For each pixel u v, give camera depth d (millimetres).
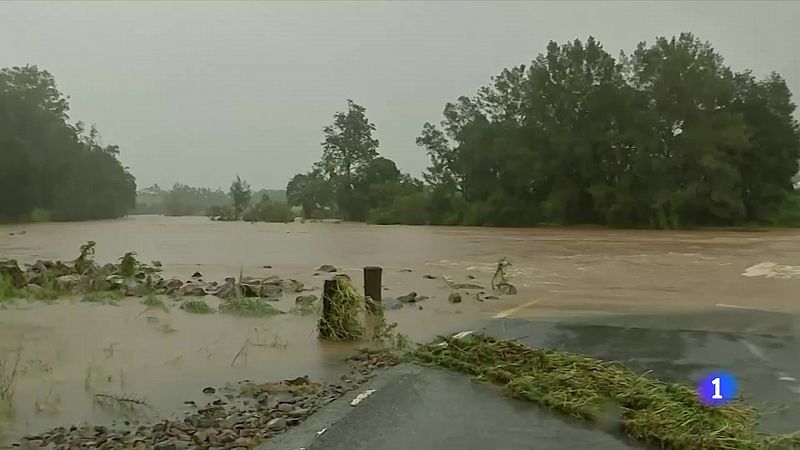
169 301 17734
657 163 63031
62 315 15344
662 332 12844
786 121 67688
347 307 12664
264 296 18719
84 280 19453
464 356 10281
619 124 66625
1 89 86750
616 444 7000
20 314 15461
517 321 14367
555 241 45500
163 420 7859
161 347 11906
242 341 12469
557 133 70062
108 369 10227
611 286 20703
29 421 7797
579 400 8133
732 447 6793
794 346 11430
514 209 74312
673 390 8320
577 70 70000
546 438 7133
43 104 90375
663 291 19406
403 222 86562
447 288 20406
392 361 10695
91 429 7480
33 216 88750
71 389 9117
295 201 108188
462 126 82500
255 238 52469
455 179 83500
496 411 8039
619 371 9203
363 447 6844
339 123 99375
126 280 20719
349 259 31984
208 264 29734
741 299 17750
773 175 67938
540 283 21562
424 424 7570
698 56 65188
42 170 88062
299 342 12391
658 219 65000
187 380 9625
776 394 8578
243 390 9055
